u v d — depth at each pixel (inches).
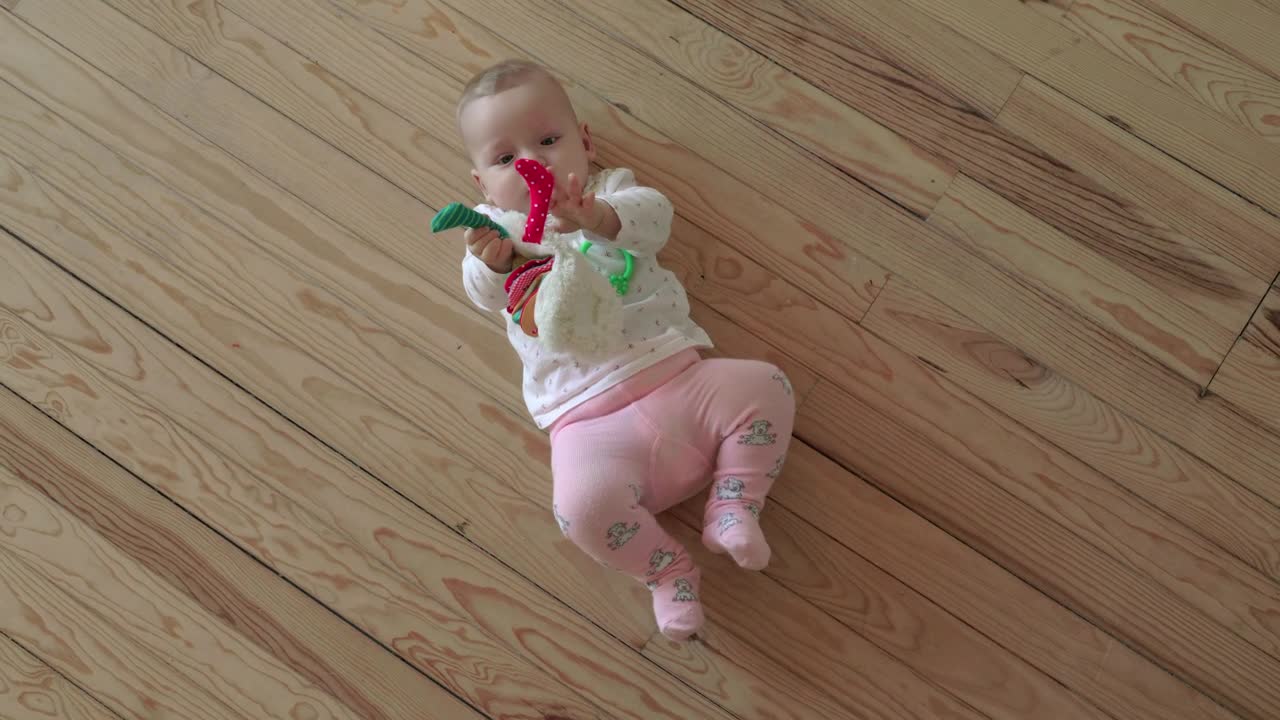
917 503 46.1
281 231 49.2
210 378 48.2
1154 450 46.1
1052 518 45.8
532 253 40.6
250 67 50.4
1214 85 48.9
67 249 49.3
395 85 50.0
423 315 48.5
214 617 46.3
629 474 40.4
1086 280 47.6
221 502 47.2
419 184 49.3
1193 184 48.2
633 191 42.4
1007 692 44.3
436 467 47.4
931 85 49.4
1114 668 44.3
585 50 50.0
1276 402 46.2
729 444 40.9
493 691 45.3
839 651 45.0
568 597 46.0
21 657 46.0
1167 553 45.2
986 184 48.5
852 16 49.9
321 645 45.9
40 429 48.0
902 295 47.8
